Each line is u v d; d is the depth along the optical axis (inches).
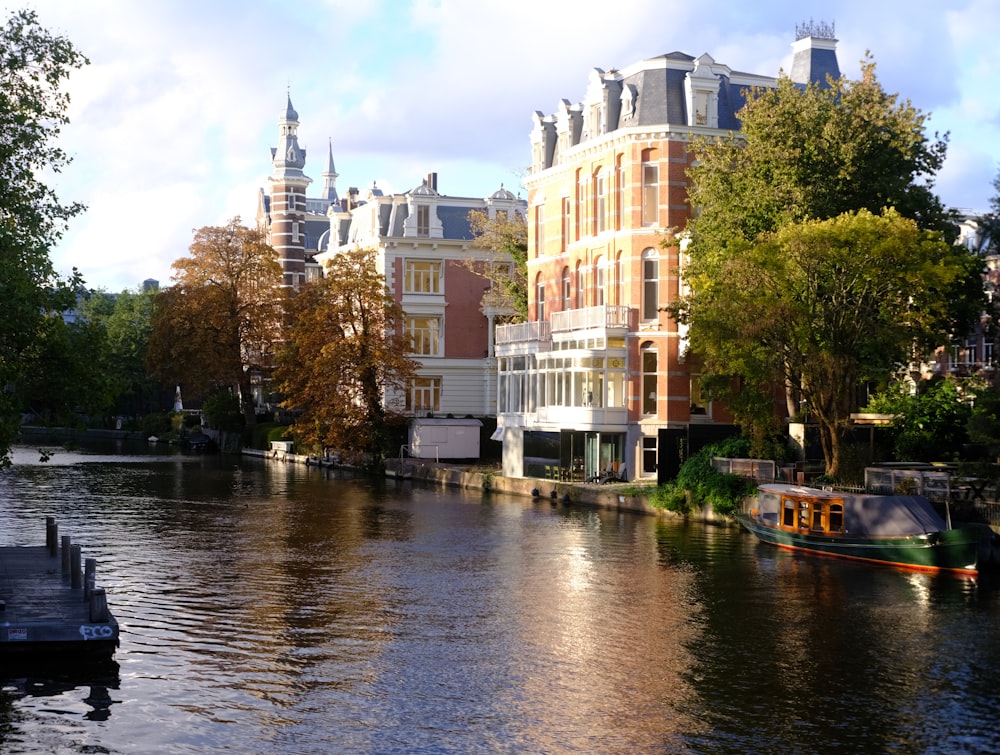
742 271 1625.2
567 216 2362.2
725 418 2089.1
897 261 1582.2
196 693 861.2
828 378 1643.7
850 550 1416.1
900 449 1716.3
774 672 926.4
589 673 922.7
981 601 1180.5
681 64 2117.4
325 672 919.7
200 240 3528.5
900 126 1823.3
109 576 1286.9
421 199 3225.9
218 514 1877.5
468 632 1049.5
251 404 3661.4
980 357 2411.4
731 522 1697.8
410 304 3184.1
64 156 1189.7
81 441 4165.8
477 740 768.9
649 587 1248.2
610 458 2138.3
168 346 3454.7
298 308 3203.7
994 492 1411.2
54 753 737.6
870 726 798.5
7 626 951.0
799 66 2322.8
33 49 1169.4
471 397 3225.9
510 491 2242.9
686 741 768.9
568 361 2196.1
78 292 1127.6
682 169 2075.5
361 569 1352.1
